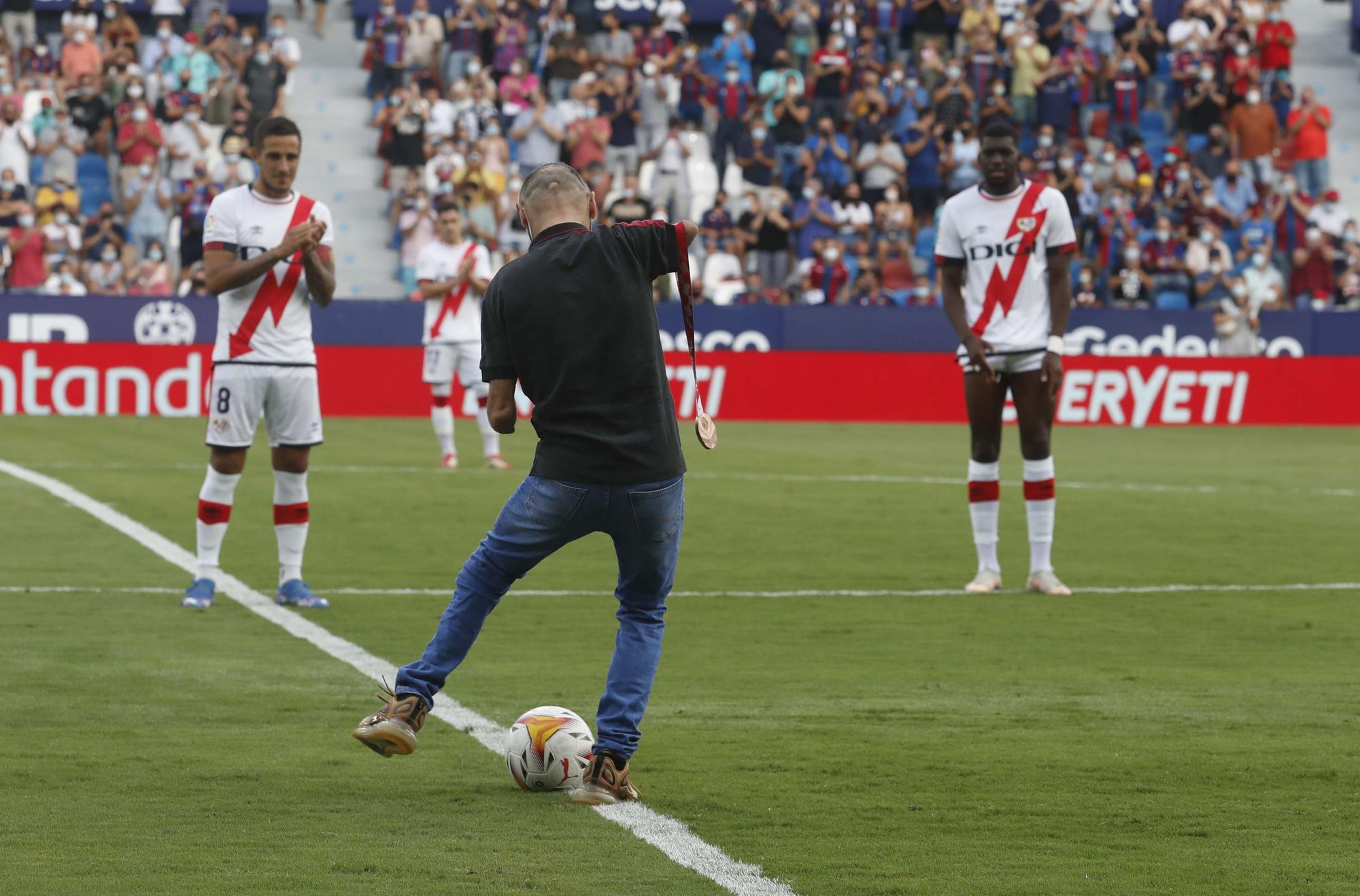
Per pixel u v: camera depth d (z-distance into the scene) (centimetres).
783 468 2953
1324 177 4847
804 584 1716
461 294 2842
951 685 1198
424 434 3516
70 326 3925
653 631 866
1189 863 755
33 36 4972
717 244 4391
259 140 1493
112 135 4500
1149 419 4128
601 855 755
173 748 966
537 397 848
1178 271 4400
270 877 716
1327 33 5544
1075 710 1109
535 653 1304
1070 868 746
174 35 4812
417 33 4778
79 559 1788
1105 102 4919
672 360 4084
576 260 832
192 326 3959
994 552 1688
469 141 4500
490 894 695
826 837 793
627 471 832
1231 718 1088
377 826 803
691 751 977
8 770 905
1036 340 1639
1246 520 2300
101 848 760
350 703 1105
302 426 1514
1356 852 776
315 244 1459
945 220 1659
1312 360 4178
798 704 1123
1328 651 1359
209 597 1516
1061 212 1630
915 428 3925
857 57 4722
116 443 3170
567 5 4791
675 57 4734
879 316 4138
